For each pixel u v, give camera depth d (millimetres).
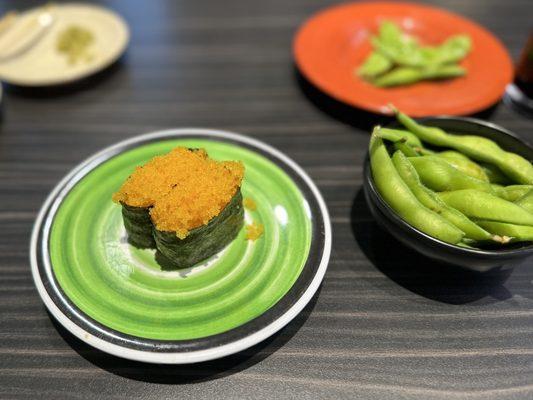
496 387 172
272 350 184
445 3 422
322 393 171
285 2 430
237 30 390
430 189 199
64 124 300
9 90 326
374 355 183
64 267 189
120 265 196
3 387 172
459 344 186
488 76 303
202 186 188
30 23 355
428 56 316
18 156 277
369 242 227
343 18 360
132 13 411
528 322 193
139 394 171
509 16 402
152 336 166
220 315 174
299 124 299
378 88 300
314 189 219
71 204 214
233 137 246
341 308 200
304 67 308
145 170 194
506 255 168
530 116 300
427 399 168
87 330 167
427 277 211
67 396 170
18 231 233
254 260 198
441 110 273
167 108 313
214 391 172
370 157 201
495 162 204
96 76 338
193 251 190
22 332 190
